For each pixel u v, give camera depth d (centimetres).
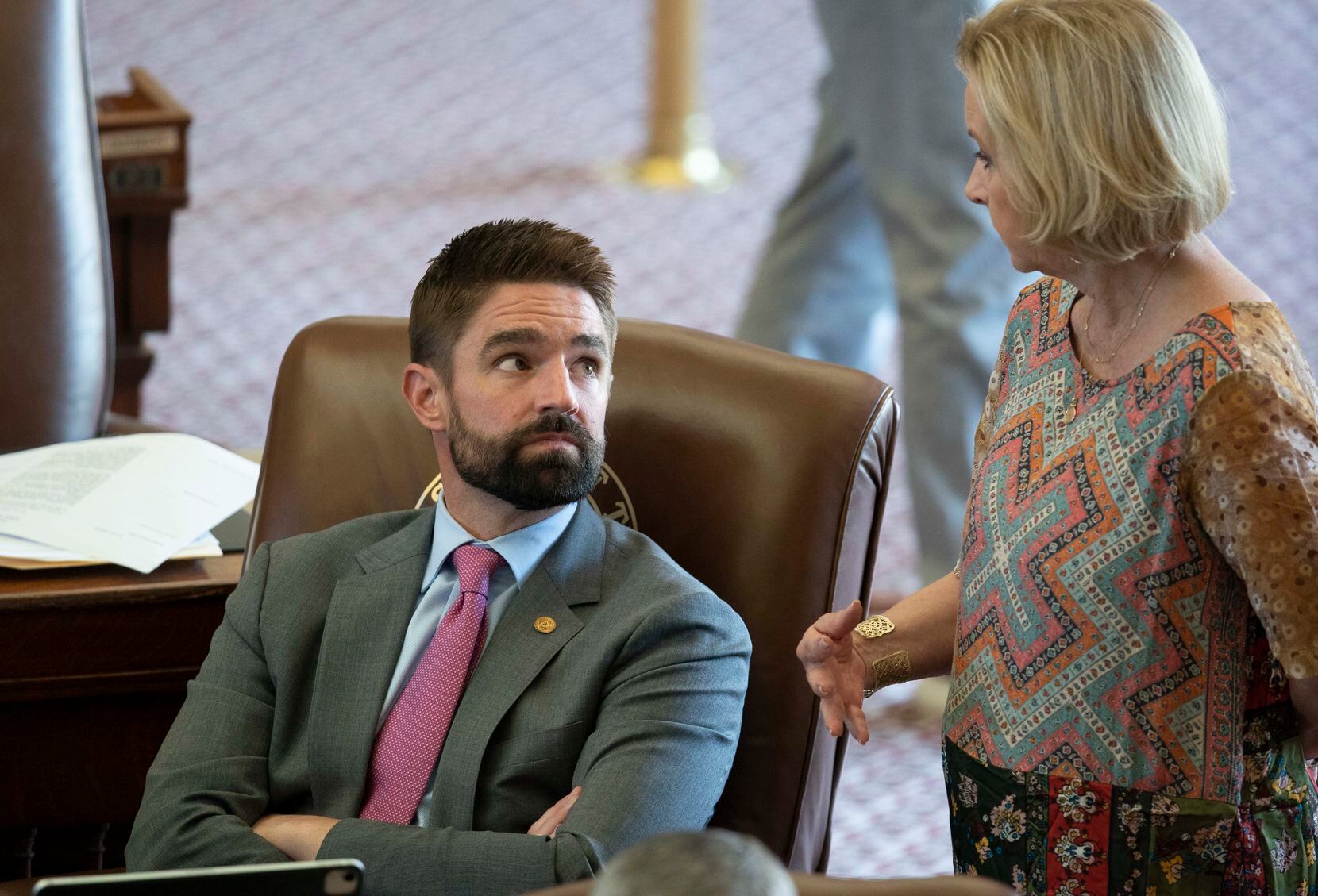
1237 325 539
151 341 2005
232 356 1991
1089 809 571
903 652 650
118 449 905
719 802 736
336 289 2209
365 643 704
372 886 633
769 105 3077
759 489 740
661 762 646
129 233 1458
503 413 672
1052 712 575
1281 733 575
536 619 687
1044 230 537
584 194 2625
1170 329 555
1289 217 2473
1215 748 559
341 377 831
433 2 3716
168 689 820
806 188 1490
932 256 1326
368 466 819
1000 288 1319
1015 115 531
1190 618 553
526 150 2827
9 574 805
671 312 2152
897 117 1316
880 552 1612
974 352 1311
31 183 1039
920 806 1198
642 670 666
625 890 249
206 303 2139
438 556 717
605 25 3631
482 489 682
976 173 576
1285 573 520
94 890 402
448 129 2927
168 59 3192
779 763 730
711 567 748
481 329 676
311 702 704
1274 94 2983
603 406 693
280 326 2084
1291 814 579
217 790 681
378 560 725
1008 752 588
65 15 1055
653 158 2733
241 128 2855
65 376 1058
